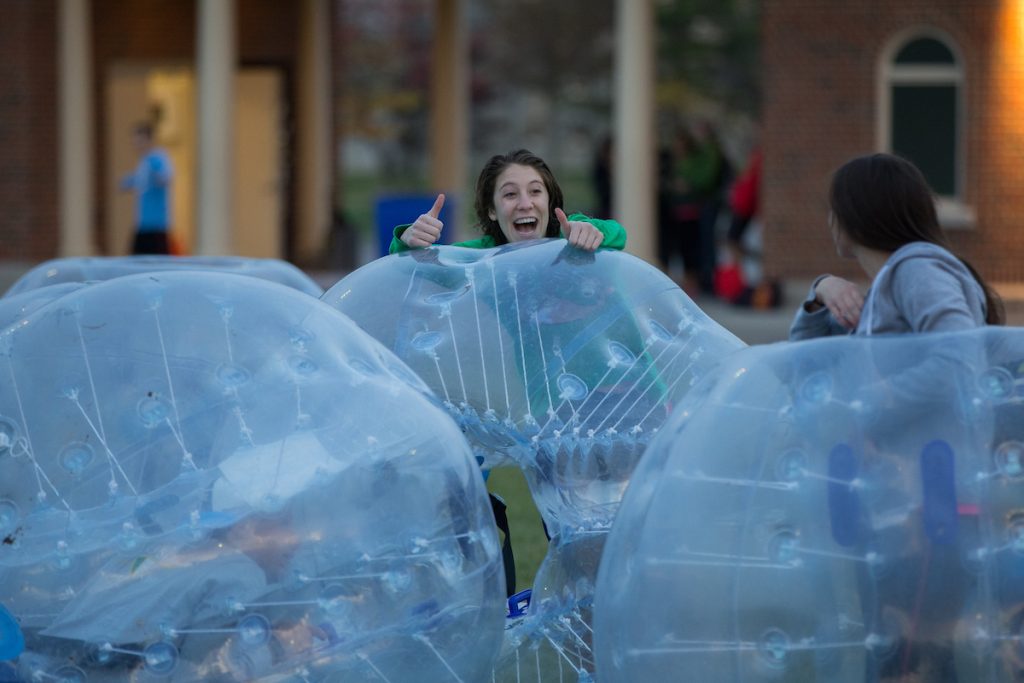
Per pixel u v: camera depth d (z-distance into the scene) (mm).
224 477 5242
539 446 6578
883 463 4910
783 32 23438
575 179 72938
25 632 5184
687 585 5012
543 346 6594
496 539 5656
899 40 23344
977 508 4871
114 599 5168
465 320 6656
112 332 5574
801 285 23516
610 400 6555
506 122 75250
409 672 5324
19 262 25984
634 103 22219
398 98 66562
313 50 29359
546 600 6668
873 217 5266
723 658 4977
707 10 59781
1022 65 23094
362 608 5242
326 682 5203
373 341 5895
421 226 7078
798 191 23531
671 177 25438
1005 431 4918
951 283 5074
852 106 23422
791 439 4992
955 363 4902
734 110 61562
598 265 6801
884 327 5188
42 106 26188
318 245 29688
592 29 64812
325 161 30375
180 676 5137
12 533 5270
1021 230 23344
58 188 26344
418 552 5328
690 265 25625
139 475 5281
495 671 6117
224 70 23609
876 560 4867
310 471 5273
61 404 5426
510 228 7297
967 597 4855
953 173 23547
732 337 6852
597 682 5422
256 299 5727
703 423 5133
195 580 5156
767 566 4941
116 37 29484
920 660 4867
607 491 6605
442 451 5508
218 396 5391
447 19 29359
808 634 4918
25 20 25641
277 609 5172
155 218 21422
